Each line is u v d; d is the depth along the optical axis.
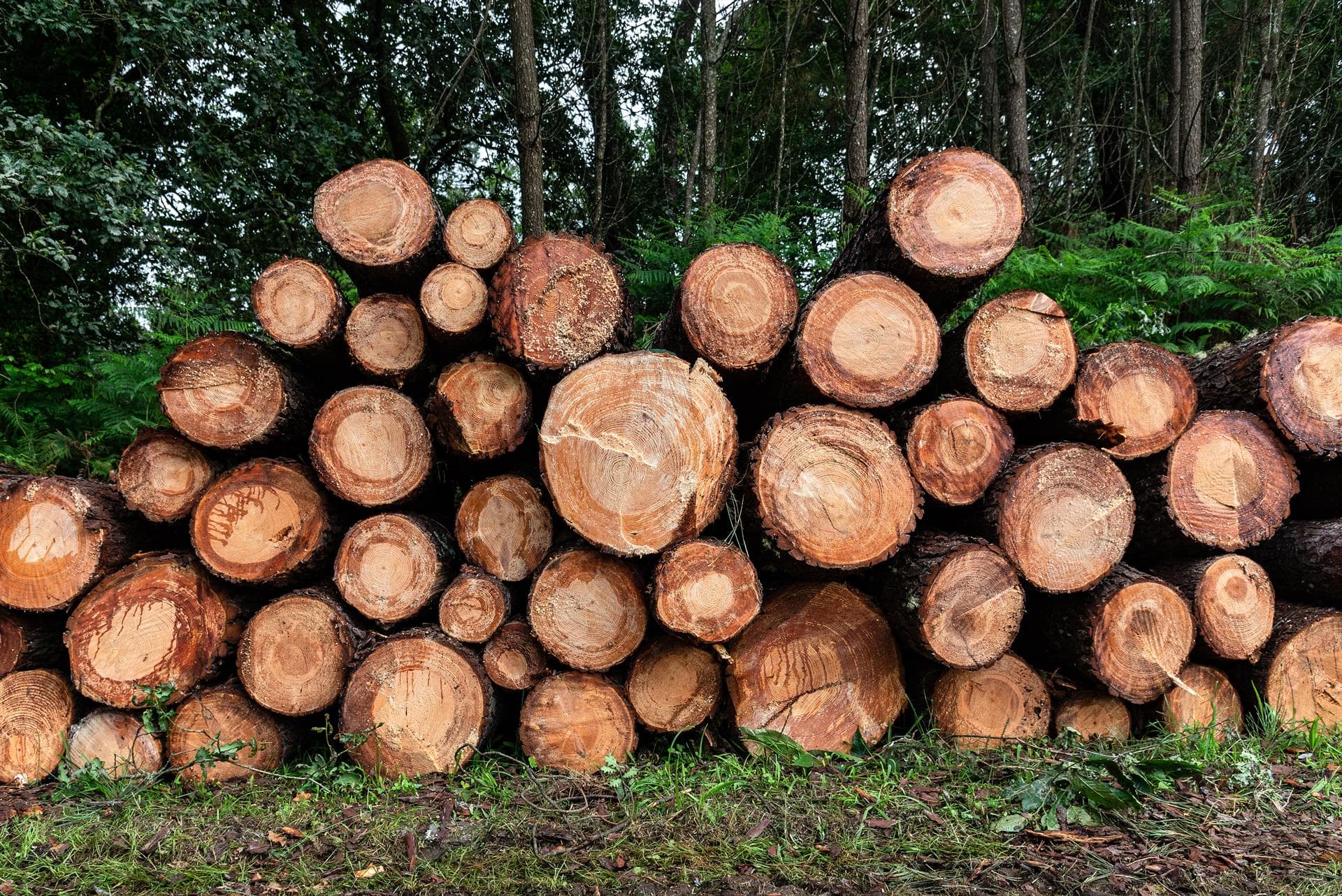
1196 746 2.57
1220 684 2.81
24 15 6.20
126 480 2.88
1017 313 2.74
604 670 2.63
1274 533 2.99
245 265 8.49
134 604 2.74
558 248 2.83
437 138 11.75
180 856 2.05
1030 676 2.76
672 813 2.20
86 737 2.71
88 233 6.62
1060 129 13.78
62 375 6.19
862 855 1.94
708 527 2.75
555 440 2.54
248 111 8.35
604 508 2.53
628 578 2.62
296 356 3.13
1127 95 13.34
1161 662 2.66
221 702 2.74
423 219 3.00
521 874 1.90
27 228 6.46
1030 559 2.59
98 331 6.95
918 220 2.73
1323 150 12.57
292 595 2.73
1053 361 2.73
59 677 2.77
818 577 2.68
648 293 6.53
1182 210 6.07
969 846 1.96
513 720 2.95
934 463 2.61
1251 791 2.27
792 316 2.72
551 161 12.22
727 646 2.72
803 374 2.64
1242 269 5.31
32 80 7.87
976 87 14.18
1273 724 2.72
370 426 2.87
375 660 2.64
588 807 2.29
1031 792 2.17
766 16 14.10
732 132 13.59
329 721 2.73
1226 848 1.95
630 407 2.54
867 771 2.51
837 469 2.53
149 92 7.53
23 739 2.71
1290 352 2.82
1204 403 3.07
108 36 7.51
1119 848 1.95
